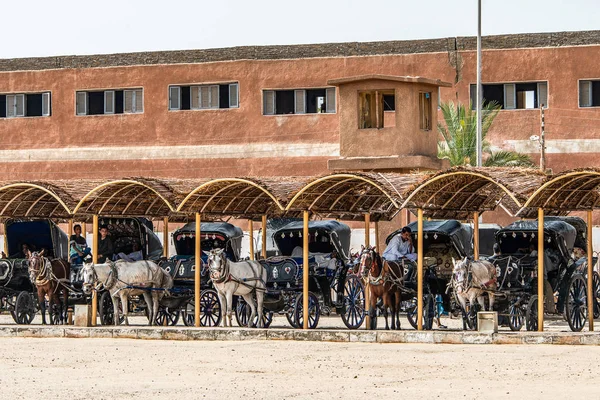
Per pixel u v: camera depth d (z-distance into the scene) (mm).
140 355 27062
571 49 58688
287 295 32938
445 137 59688
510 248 33438
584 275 33594
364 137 45219
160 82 63500
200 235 34656
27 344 29938
